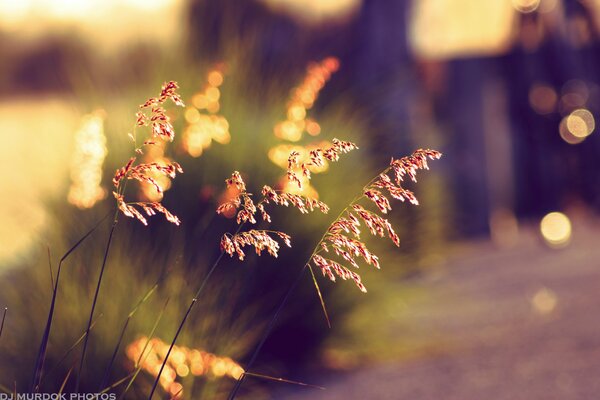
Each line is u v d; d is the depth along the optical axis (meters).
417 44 11.15
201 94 6.19
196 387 4.48
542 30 12.41
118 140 6.13
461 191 12.09
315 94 6.60
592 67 12.70
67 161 7.03
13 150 10.40
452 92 12.23
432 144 10.58
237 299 5.45
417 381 5.46
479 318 7.09
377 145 8.02
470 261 9.92
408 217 7.64
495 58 12.34
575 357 5.76
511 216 12.59
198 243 5.43
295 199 2.61
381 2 10.29
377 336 6.46
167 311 4.77
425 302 7.64
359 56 10.23
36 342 4.77
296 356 5.98
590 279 8.41
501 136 12.63
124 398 4.32
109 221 5.49
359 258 6.24
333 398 5.21
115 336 4.59
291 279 5.86
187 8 9.70
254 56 7.20
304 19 10.40
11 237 6.91
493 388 5.25
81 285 4.95
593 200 12.81
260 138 6.09
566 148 12.77
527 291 8.10
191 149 5.64
